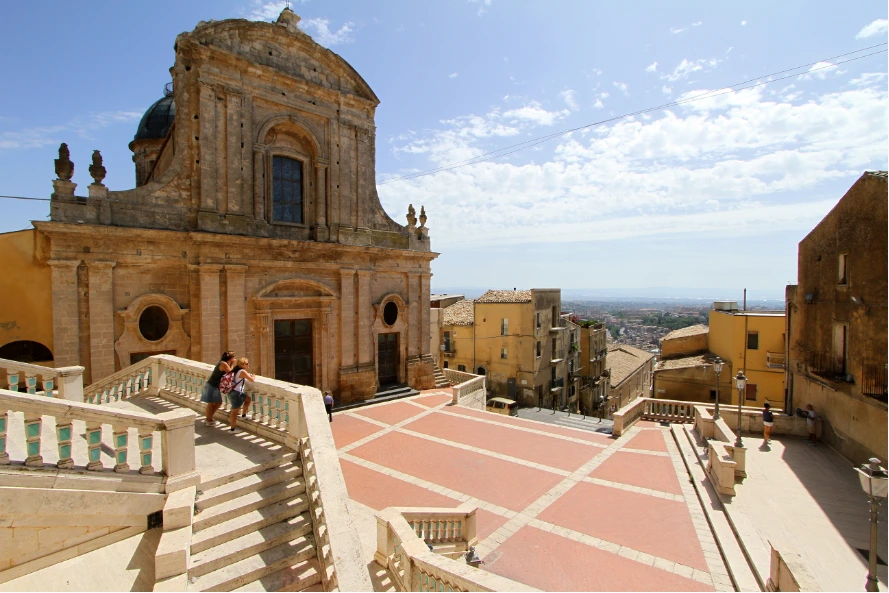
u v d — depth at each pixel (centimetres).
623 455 1577
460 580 614
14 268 1420
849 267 1538
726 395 2816
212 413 1110
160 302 1667
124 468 790
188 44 1747
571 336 4409
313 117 2158
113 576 707
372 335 2364
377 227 2461
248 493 854
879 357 1365
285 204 2102
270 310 1967
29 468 710
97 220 1552
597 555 960
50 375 1205
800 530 1036
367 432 1819
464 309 4503
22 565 692
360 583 612
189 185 1769
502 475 1392
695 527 1080
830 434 1661
